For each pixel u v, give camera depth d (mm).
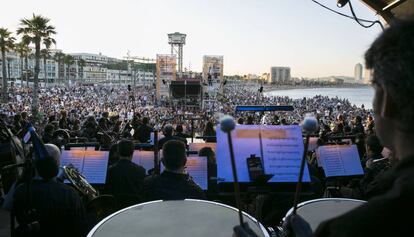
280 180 2295
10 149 4895
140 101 53688
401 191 658
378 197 710
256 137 2430
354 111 44000
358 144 6293
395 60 722
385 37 770
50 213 2514
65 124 11234
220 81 47094
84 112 34500
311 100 70875
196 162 4422
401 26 750
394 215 644
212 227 1791
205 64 46781
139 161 5414
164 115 29609
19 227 2418
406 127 733
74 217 2604
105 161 4430
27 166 2555
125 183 3982
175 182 2910
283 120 11086
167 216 1946
